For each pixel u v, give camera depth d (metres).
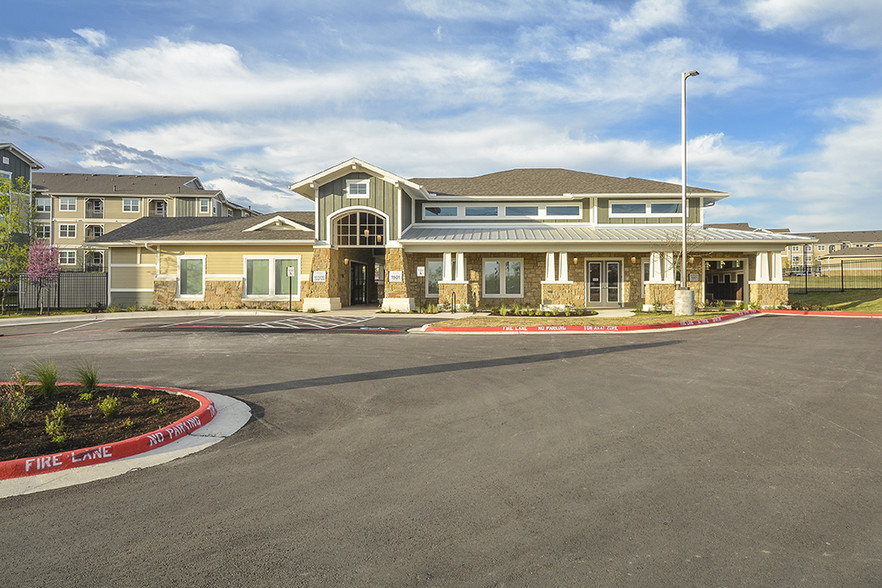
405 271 24.33
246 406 7.62
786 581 3.13
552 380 9.15
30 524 3.94
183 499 4.37
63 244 55.53
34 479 4.86
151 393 7.98
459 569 3.26
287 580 3.15
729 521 3.89
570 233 25.28
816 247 81.19
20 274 27.78
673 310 21.48
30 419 6.41
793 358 11.09
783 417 6.66
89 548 3.56
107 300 27.61
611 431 6.15
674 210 26.91
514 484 4.61
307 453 5.53
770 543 3.57
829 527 3.79
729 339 14.16
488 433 6.14
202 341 15.02
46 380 7.61
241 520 3.97
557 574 3.21
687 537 3.66
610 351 12.45
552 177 30.00
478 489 4.51
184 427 6.27
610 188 27.48
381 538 3.67
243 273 26.27
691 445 5.62
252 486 4.64
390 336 15.95
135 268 27.47
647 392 8.14
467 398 7.91
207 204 57.16
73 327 19.30
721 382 8.81
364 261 31.45
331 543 3.60
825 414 6.77
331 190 24.72
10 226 27.72
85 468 5.15
